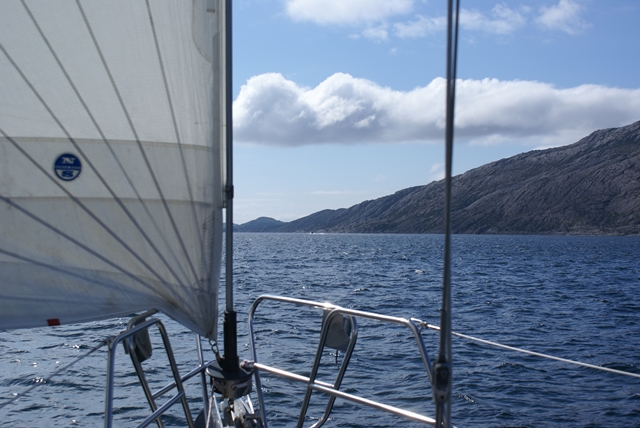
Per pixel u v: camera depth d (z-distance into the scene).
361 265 49.56
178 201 2.81
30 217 2.63
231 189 2.87
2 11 2.54
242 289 25.81
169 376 9.09
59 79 2.62
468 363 12.07
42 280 2.66
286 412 8.36
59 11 2.60
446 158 1.72
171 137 2.78
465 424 8.69
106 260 2.74
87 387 8.73
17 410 7.75
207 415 3.48
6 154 2.60
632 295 27.67
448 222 1.75
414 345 12.92
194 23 2.74
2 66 2.56
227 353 3.05
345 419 8.19
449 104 1.72
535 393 10.14
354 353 12.09
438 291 28.20
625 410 9.27
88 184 2.70
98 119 2.68
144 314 2.86
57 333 12.73
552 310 21.80
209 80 2.78
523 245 129.50
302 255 67.44
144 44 2.70
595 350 14.09
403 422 8.12
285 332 14.17
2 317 2.61
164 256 2.81
